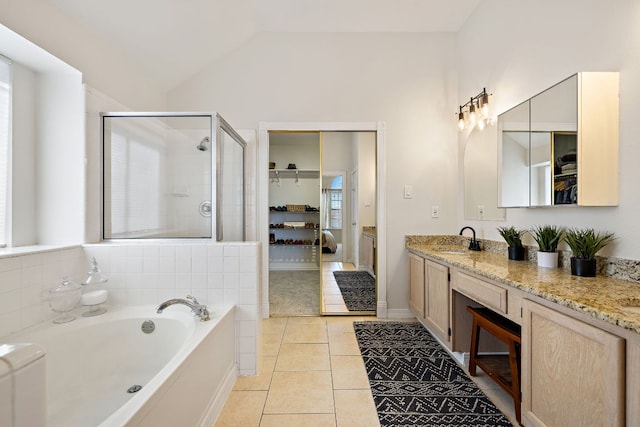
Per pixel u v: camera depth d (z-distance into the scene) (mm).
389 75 3293
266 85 3283
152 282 2098
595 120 1586
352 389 1945
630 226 1491
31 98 2059
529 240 2221
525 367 1442
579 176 1592
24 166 2018
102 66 2311
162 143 2436
